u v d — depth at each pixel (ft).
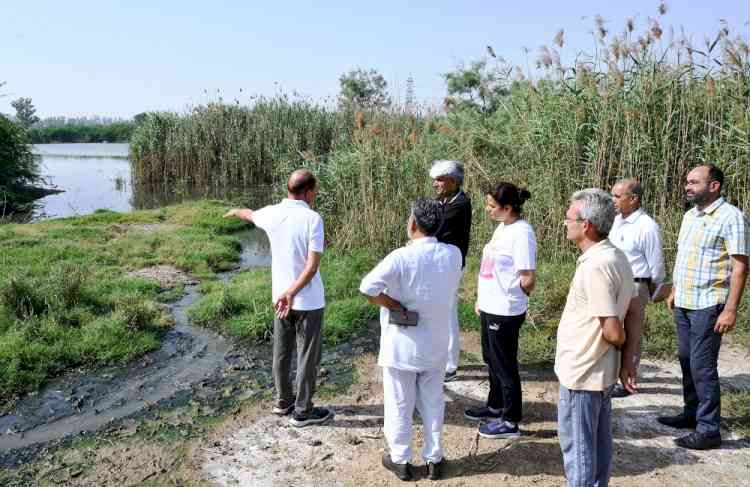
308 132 64.18
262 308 20.99
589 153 24.91
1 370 15.67
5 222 44.01
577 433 9.28
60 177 80.07
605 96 24.76
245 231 40.42
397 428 10.89
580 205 8.97
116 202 55.67
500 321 12.03
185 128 68.64
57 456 12.12
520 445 12.34
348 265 26.76
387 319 10.74
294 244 12.53
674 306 12.73
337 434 12.96
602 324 8.75
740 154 22.48
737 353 17.53
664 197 23.67
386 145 29.43
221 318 20.93
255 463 11.75
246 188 63.21
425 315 10.43
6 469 11.64
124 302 20.81
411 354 10.48
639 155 24.08
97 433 13.10
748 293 20.34
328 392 15.28
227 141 65.57
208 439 12.77
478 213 28.09
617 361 9.21
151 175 69.26
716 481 10.94
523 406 14.28
